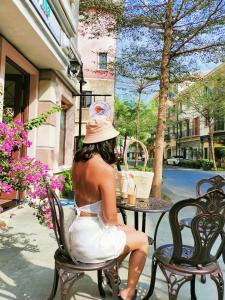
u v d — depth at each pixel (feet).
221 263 11.62
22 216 17.07
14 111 21.35
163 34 26.76
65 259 7.33
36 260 11.10
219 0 22.53
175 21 24.54
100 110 7.61
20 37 16.69
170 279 7.23
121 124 89.61
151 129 100.12
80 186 7.26
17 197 20.03
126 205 9.98
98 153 7.14
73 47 29.04
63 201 22.86
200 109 81.41
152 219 18.66
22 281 9.48
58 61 20.63
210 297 9.11
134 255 7.79
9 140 11.11
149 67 31.58
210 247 7.14
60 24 22.95
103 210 6.95
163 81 25.54
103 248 7.04
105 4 26.58
